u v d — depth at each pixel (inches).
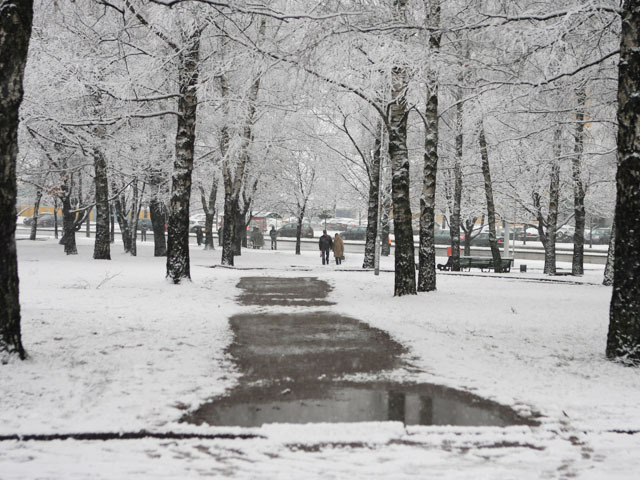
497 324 435.5
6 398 222.2
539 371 292.7
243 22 556.1
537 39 410.3
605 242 2281.0
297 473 165.0
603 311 510.6
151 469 166.1
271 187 1509.6
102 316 422.9
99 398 228.2
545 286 754.8
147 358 299.3
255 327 414.9
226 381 266.2
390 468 170.2
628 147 313.3
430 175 629.3
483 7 479.5
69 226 1173.7
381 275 887.1
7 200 268.7
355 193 1524.4
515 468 172.7
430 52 458.6
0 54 262.5
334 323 435.8
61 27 668.1
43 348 309.1
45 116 714.2
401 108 574.6
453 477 164.4
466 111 657.6
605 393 254.5
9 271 271.4
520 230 2407.7
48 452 177.3
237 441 190.4
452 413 225.1
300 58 424.5
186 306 497.4
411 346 350.9
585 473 170.1
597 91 629.0
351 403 236.8
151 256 1236.5
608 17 444.5
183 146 639.8
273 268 1000.9
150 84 682.2
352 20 438.0
